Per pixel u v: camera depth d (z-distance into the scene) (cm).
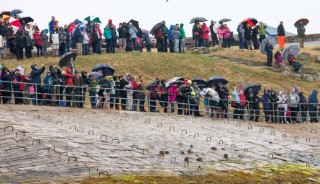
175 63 15138
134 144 7575
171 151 7462
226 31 17688
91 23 15462
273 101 11975
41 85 10144
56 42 14400
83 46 15012
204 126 9919
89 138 7519
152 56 15288
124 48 15738
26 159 6044
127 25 15638
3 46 13938
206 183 5881
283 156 8062
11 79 9981
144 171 6122
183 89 11294
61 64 11288
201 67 15225
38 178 5384
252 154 7950
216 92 11431
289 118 12150
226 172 6588
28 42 13938
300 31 18875
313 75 16188
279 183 6322
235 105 11719
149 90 11238
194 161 7031
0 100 10138
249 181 6203
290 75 15888
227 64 15838
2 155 6159
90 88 10581
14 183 5156
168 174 6116
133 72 14200
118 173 5866
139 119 9875
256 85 12006
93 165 6053
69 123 8631
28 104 10262
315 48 18712
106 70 11406
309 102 12519
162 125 9519
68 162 6044
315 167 7556
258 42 17750
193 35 17338
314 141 9556
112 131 8412
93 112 10031
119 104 10900
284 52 16538
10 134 7062
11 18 14125
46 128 7825
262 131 10106
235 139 8925
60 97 10450
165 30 16112
